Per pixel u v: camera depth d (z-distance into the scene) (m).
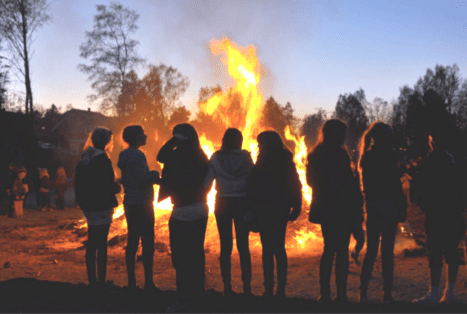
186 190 4.18
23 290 4.53
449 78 56.75
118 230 9.95
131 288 4.66
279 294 4.18
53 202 20.77
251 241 8.73
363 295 4.21
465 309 3.97
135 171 4.59
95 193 4.48
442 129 4.27
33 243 9.66
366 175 4.14
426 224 4.22
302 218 9.47
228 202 4.27
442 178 4.13
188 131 4.33
